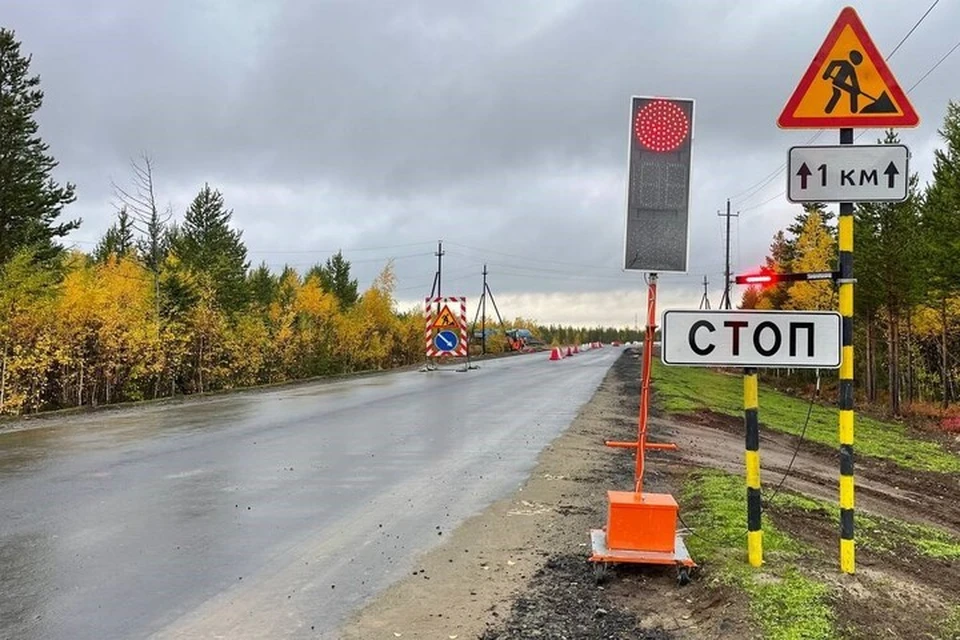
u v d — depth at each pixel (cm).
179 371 2966
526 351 6506
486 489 811
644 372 519
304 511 710
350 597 484
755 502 500
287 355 3494
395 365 4797
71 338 2309
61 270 2467
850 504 496
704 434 1456
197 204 4412
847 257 489
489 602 472
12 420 1425
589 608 459
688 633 421
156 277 2833
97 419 1441
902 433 2214
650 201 506
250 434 1217
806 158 489
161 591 493
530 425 1339
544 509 723
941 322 3234
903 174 481
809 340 492
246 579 518
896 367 2986
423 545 602
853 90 489
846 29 491
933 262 2555
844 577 489
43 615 450
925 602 477
